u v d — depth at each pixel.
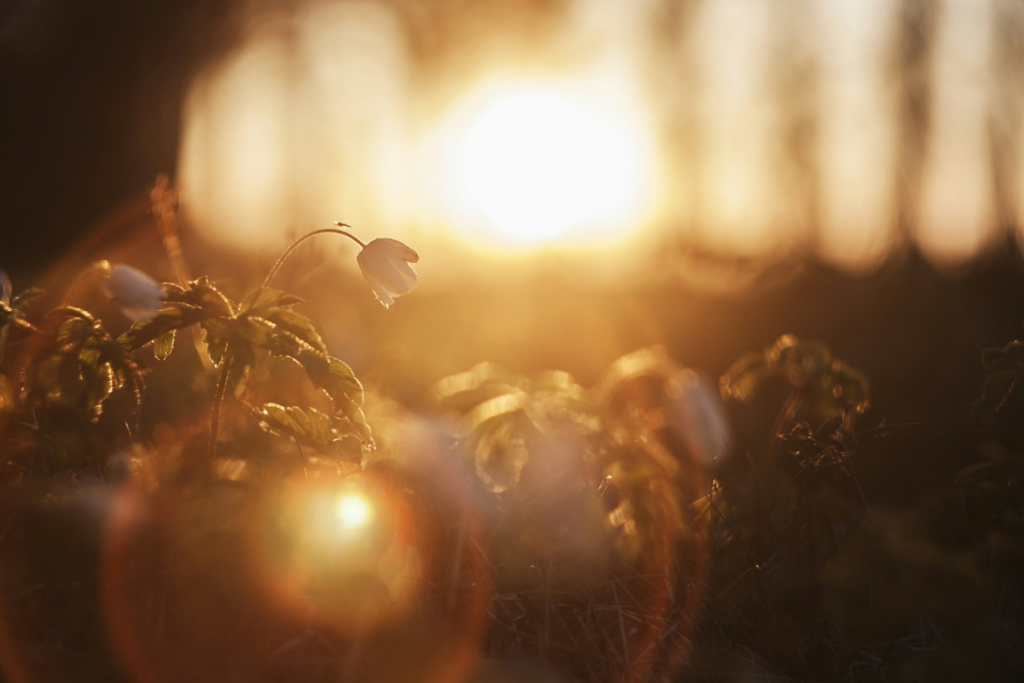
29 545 0.37
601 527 0.43
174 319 0.38
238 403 0.40
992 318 0.99
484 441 0.47
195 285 0.38
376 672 0.37
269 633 0.37
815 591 0.41
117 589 0.37
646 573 0.42
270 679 0.36
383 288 0.40
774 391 0.75
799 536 0.43
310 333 0.38
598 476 0.44
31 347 0.39
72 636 0.37
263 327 0.38
